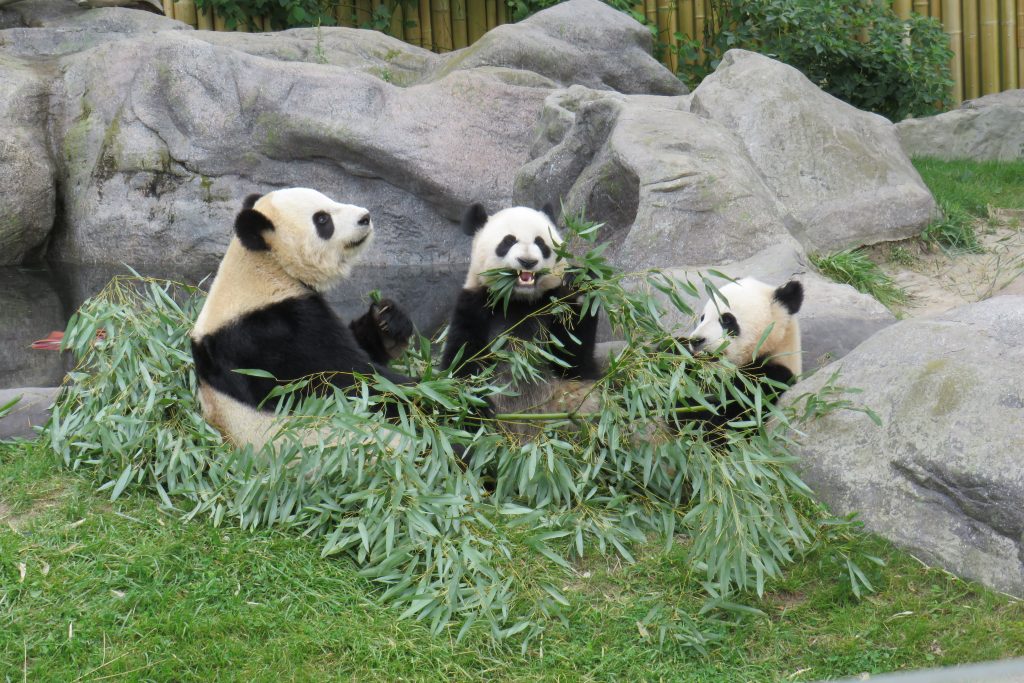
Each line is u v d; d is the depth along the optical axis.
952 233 10.55
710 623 4.65
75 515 5.23
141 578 4.71
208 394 5.70
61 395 6.30
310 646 4.34
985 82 17.27
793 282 6.40
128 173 13.14
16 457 5.98
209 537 5.01
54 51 14.94
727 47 17.09
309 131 12.96
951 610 4.62
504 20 18.39
